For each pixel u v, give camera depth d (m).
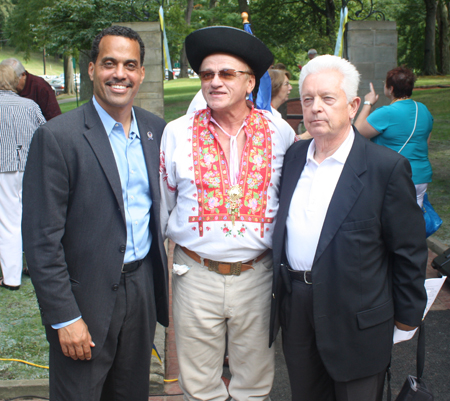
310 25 22.44
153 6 15.38
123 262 1.99
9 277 4.07
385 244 1.89
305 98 1.88
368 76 7.53
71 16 17.22
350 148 1.90
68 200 1.90
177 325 2.29
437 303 3.88
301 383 2.16
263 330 2.27
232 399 2.44
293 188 2.02
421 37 31.11
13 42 29.14
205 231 2.10
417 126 3.57
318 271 1.89
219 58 2.05
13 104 3.78
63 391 1.99
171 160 2.17
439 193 6.45
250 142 2.16
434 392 2.84
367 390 1.97
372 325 1.87
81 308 1.94
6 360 3.06
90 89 25.11
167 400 2.77
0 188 3.88
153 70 6.79
